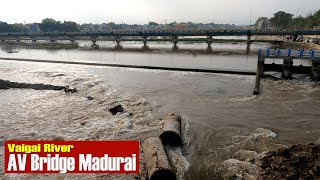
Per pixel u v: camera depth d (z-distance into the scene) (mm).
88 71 54688
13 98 36656
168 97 34781
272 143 21547
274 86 38344
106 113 29422
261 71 42781
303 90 36219
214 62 63594
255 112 28500
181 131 23906
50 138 23781
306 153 18000
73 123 27016
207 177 17625
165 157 17859
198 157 20062
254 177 16641
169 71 51938
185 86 40188
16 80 48594
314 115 27312
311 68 41094
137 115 28406
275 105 30531
